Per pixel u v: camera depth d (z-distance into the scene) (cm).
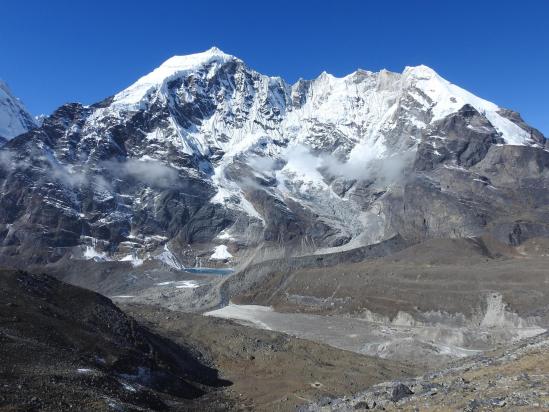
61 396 5428
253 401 8644
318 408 6594
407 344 14988
